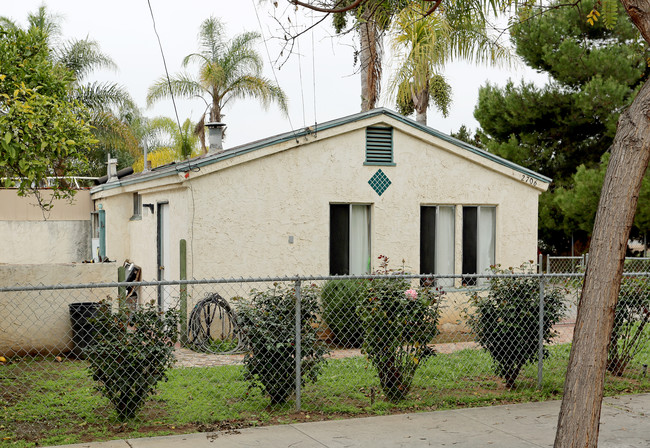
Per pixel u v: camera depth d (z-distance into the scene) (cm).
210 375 866
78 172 993
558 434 455
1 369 912
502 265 1348
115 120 2989
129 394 657
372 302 747
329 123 1205
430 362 955
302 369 727
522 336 816
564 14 2236
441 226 1320
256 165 1176
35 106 823
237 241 1163
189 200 1133
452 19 917
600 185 2072
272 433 634
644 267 1983
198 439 611
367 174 1250
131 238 1614
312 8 578
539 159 2380
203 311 1133
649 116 450
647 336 973
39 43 1033
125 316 660
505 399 776
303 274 1207
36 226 1836
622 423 691
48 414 679
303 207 1209
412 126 1267
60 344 1037
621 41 2258
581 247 2433
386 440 617
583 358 450
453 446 603
